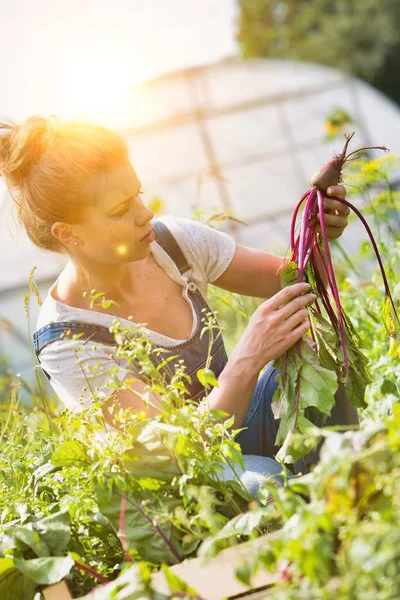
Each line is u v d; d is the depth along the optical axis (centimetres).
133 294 275
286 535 167
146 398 227
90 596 184
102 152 252
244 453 279
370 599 152
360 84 1562
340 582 158
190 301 279
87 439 229
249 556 175
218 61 1551
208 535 212
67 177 252
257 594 183
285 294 245
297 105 1555
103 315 269
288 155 1540
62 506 234
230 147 1530
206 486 215
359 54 2708
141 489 221
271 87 1554
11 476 273
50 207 257
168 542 214
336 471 169
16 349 1168
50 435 304
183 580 191
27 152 259
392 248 393
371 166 379
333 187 259
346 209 263
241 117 1536
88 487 236
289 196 1518
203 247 291
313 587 164
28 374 1151
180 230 288
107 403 258
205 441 230
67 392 266
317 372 239
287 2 3005
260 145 1540
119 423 256
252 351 240
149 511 218
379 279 375
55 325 271
